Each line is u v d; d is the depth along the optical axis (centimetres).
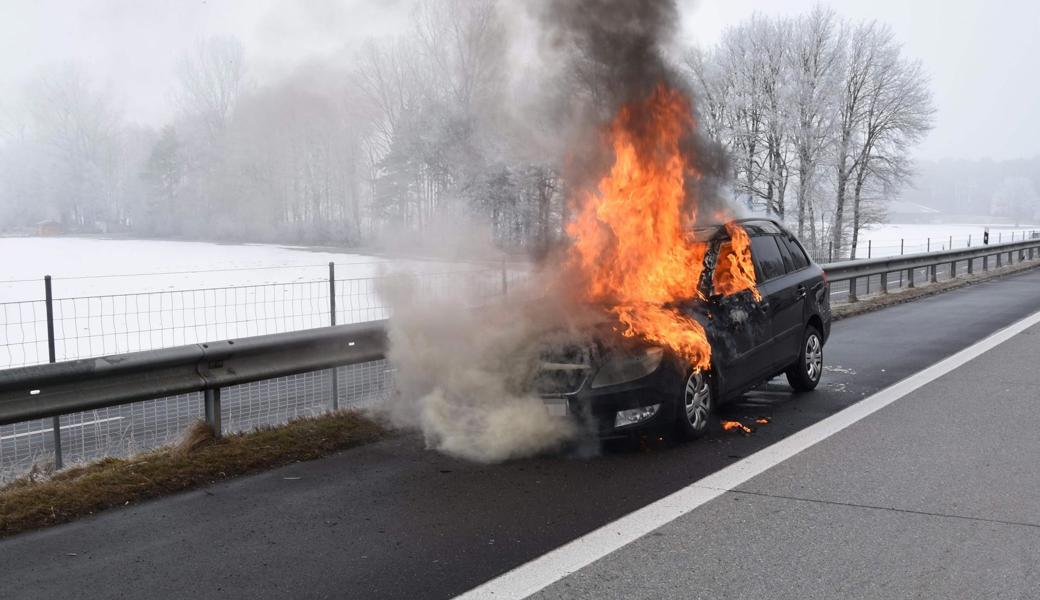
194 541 457
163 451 620
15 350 1403
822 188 4422
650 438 651
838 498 505
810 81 4359
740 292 718
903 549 422
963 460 581
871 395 804
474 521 479
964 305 1598
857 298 1683
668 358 613
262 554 435
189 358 616
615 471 572
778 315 762
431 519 483
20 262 3553
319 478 570
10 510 497
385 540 452
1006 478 538
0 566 426
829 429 673
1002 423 684
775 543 434
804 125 4350
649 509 491
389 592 385
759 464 580
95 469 587
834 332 1257
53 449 723
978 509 480
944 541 432
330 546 445
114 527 482
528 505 504
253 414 820
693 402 643
